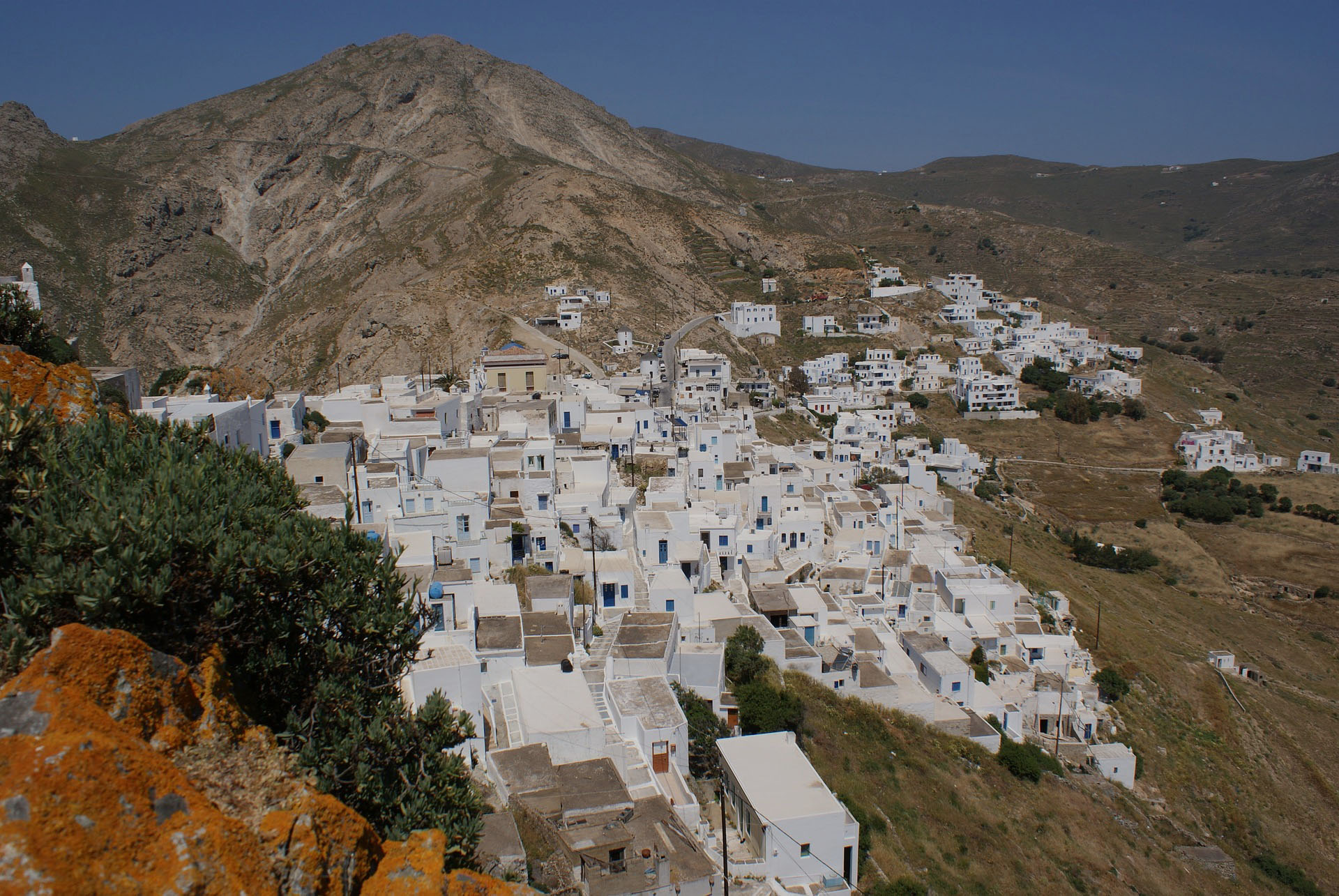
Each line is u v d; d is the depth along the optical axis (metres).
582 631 49.84
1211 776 71.25
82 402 26.55
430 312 190.75
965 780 53.25
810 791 38.84
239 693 20.06
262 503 24.67
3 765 12.56
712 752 42.69
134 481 21.27
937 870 45.31
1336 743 82.12
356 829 16.44
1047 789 56.00
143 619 18.31
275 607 22.03
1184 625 109.25
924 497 97.75
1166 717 78.06
